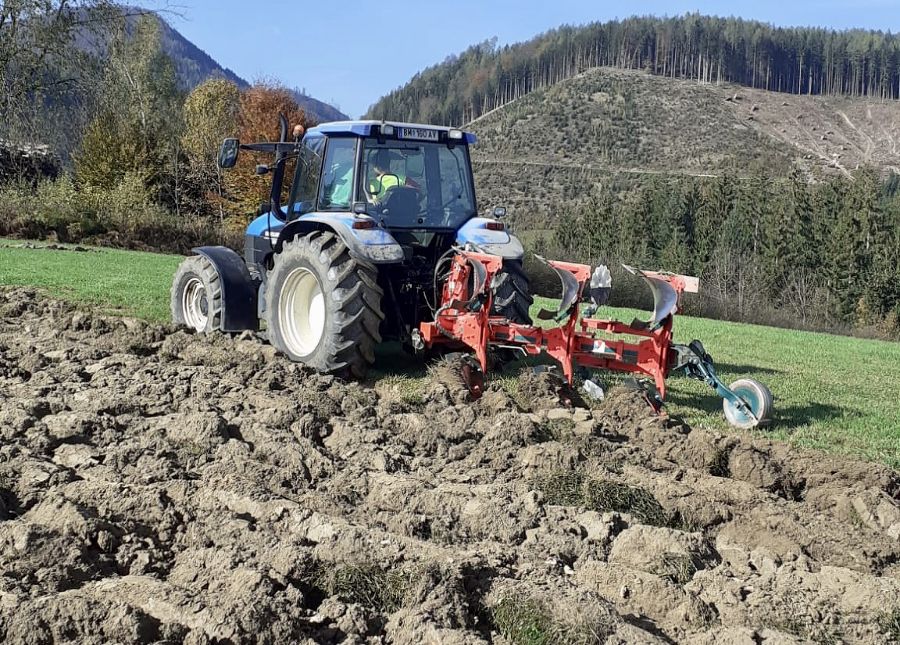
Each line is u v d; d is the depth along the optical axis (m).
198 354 7.85
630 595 3.76
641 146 148.50
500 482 5.12
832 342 16.86
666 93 178.62
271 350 7.91
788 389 9.33
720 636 3.35
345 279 7.52
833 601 3.79
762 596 3.75
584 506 4.74
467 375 7.42
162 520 4.23
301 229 8.46
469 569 3.72
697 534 4.30
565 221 78.69
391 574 3.71
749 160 144.12
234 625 3.22
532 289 27.00
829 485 5.38
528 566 3.85
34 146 35.75
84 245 28.78
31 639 3.14
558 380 7.20
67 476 4.68
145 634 3.20
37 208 29.34
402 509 4.68
